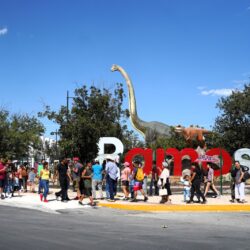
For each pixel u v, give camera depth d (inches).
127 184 742.5
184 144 1732.3
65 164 710.5
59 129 1098.7
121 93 1347.2
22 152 2100.1
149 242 343.9
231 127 1806.1
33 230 399.9
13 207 639.8
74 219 505.4
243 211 632.4
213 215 579.2
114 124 1314.0
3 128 1974.7
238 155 977.5
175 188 1111.6
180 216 565.6
